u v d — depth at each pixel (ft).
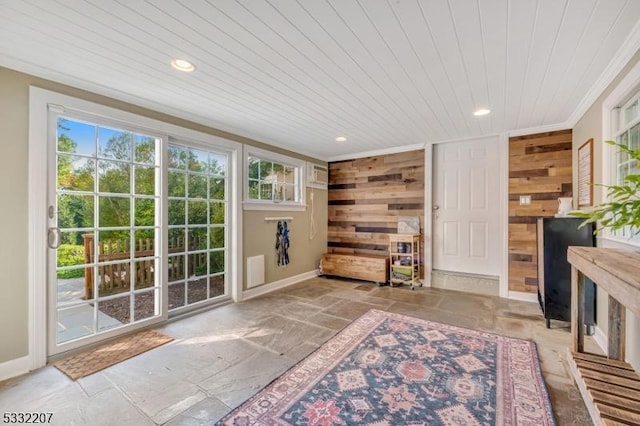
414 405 5.56
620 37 5.76
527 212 12.18
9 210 6.73
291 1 4.77
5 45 6.06
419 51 6.32
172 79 7.63
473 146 13.84
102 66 6.95
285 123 11.42
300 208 16.15
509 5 4.90
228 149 12.13
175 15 5.10
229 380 6.45
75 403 5.70
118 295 8.79
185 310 10.62
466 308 11.18
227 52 6.35
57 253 7.55
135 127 9.06
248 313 10.73
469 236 13.93
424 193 14.85
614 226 3.88
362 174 17.03
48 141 7.32
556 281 9.16
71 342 7.68
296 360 7.30
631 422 4.16
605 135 7.86
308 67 7.00
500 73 7.30
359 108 9.78
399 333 8.86
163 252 9.81
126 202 9.02
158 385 6.27
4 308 6.66
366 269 15.26
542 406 5.50
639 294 3.31
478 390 6.00
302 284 15.17
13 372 6.69
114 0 4.70
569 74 7.32
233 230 12.27
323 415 5.30
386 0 4.76
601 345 7.86
